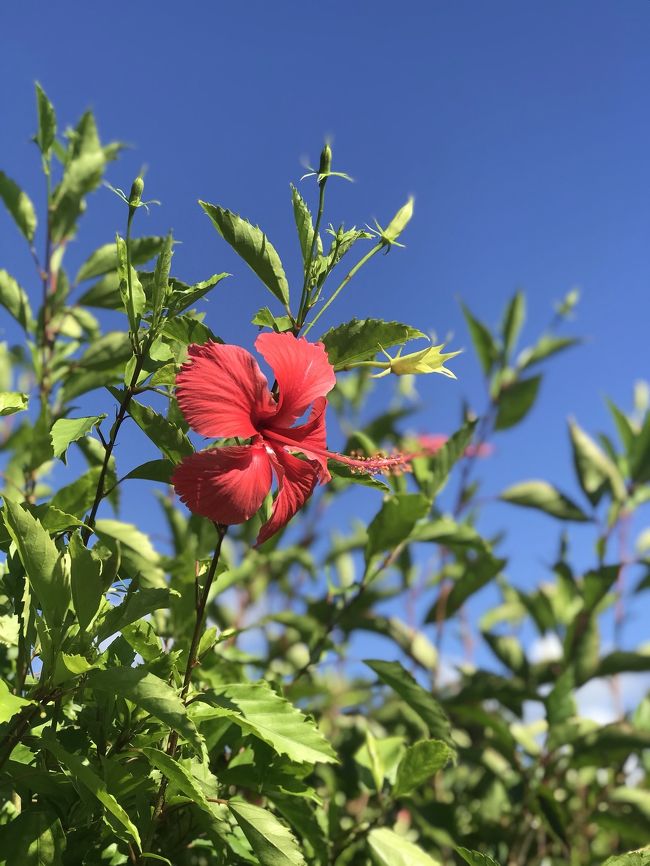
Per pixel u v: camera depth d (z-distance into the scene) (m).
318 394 0.44
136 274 0.44
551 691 0.80
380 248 0.47
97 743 0.42
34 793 0.44
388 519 0.67
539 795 0.78
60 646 0.39
